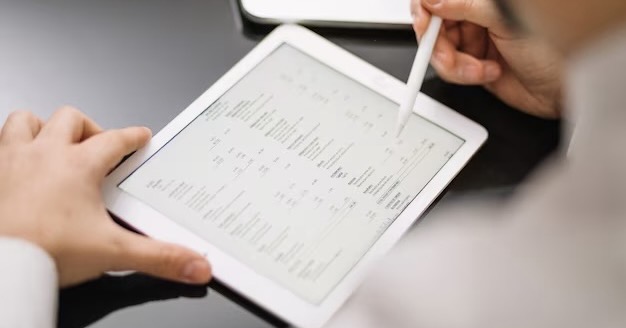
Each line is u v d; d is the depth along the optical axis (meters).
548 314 0.41
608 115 0.40
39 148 0.67
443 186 0.70
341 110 0.75
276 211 0.68
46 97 0.76
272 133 0.73
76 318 0.63
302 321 0.62
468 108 0.77
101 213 0.65
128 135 0.70
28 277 0.60
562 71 0.72
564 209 0.41
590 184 0.40
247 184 0.69
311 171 0.70
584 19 0.40
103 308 0.63
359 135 0.73
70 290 0.64
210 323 0.63
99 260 0.63
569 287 0.40
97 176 0.67
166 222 0.66
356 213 0.68
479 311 0.42
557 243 0.41
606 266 0.40
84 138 0.71
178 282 0.65
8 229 0.61
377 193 0.69
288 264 0.65
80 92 0.76
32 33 0.80
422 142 0.73
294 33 0.79
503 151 0.74
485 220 0.46
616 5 0.39
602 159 0.40
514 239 0.43
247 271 0.64
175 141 0.71
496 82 0.78
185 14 0.82
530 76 0.75
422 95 0.76
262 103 0.75
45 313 0.60
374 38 0.81
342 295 0.63
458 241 0.45
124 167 0.69
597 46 0.40
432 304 0.43
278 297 0.63
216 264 0.64
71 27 0.81
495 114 0.77
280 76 0.76
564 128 0.76
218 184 0.69
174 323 0.63
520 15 0.45
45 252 0.61
